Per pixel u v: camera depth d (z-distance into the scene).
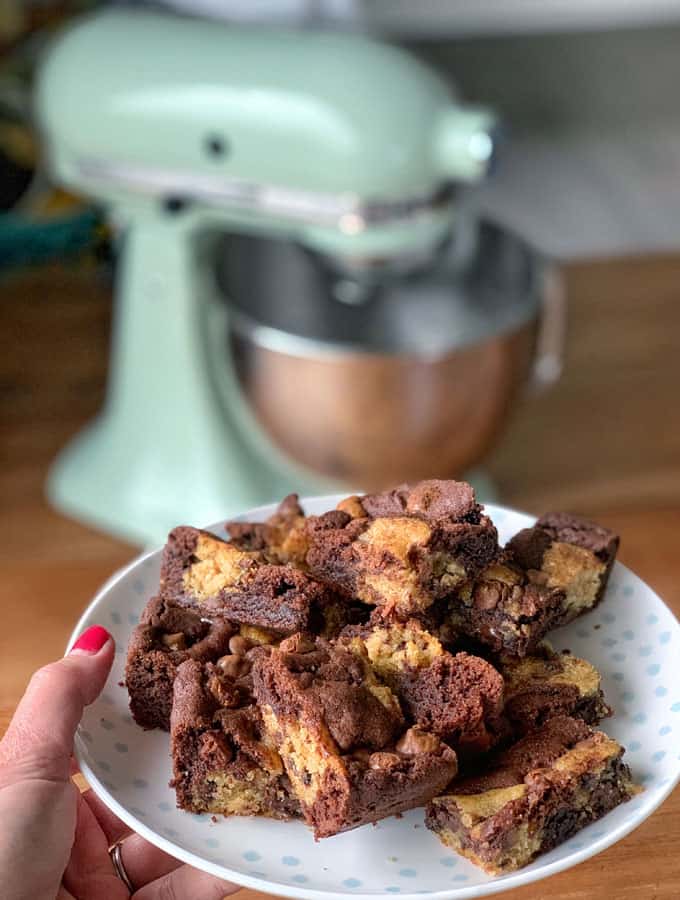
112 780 0.40
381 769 0.36
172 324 0.74
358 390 0.69
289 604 0.43
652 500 0.80
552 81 1.31
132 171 0.68
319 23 1.10
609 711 0.43
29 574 0.66
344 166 0.62
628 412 0.88
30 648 0.60
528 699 0.42
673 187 1.25
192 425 0.77
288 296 0.79
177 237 0.71
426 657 0.40
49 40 0.96
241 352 0.72
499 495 0.81
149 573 0.47
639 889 0.43
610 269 1.02
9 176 0.94
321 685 0.38
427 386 0.69
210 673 0.41
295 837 0.39
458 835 0.38
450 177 0.63
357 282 0.78
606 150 1.31
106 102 0.66
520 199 1.22
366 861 0.38
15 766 0.39
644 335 0.95
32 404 0.89
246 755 0.39
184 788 0.39
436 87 0.62
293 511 0.48
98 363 0.92
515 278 0.75
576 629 0.46
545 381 0.77
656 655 0.45
